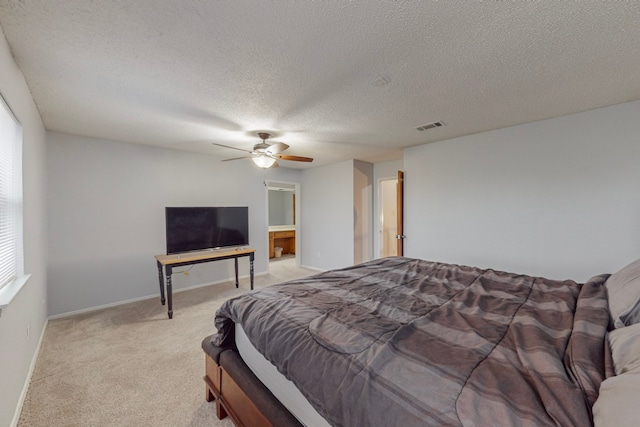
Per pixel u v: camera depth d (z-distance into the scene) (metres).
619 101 2.41
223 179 4.72
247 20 1.39
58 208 3.20
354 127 3.10
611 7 1.30
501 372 0.89
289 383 1.21
